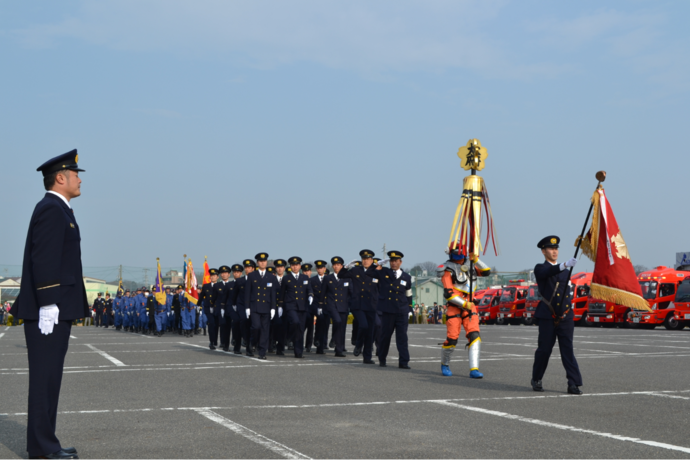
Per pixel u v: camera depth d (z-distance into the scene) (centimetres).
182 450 616
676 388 1045
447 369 1234
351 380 1150
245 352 1839
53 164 604
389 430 705
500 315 5353
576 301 4572
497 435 681
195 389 1030
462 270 1223
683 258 4238
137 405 870
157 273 3131
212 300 1941
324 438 666
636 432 698
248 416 788
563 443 645
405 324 1379
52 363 582
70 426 728
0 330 3869
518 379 1169
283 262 1816
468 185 1283
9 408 862
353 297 1733
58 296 574
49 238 573
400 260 1387
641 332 3164
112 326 4978
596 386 1069
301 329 1670
